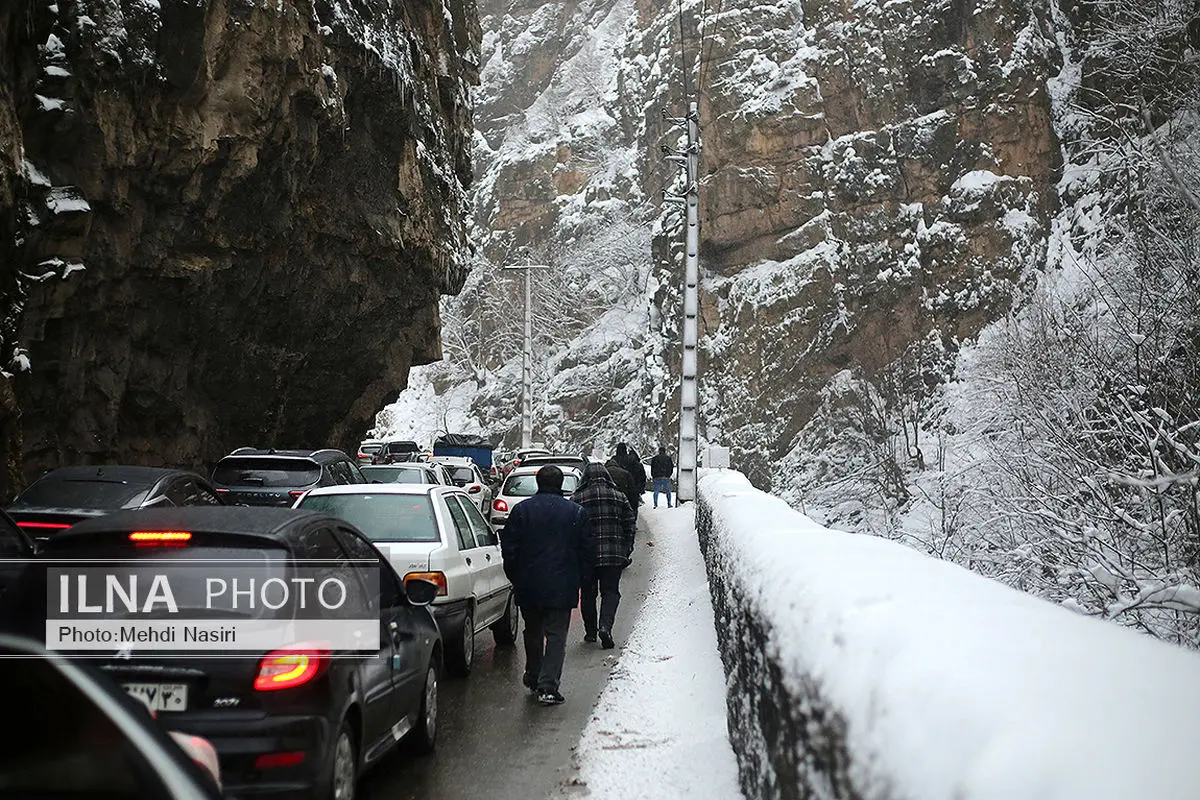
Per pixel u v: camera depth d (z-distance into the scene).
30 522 11.87
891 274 54.28
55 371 16.80
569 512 9.36
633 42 99.31
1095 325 15.30
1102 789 1.78
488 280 95.44
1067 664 2.40
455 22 33.56
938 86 56.00
